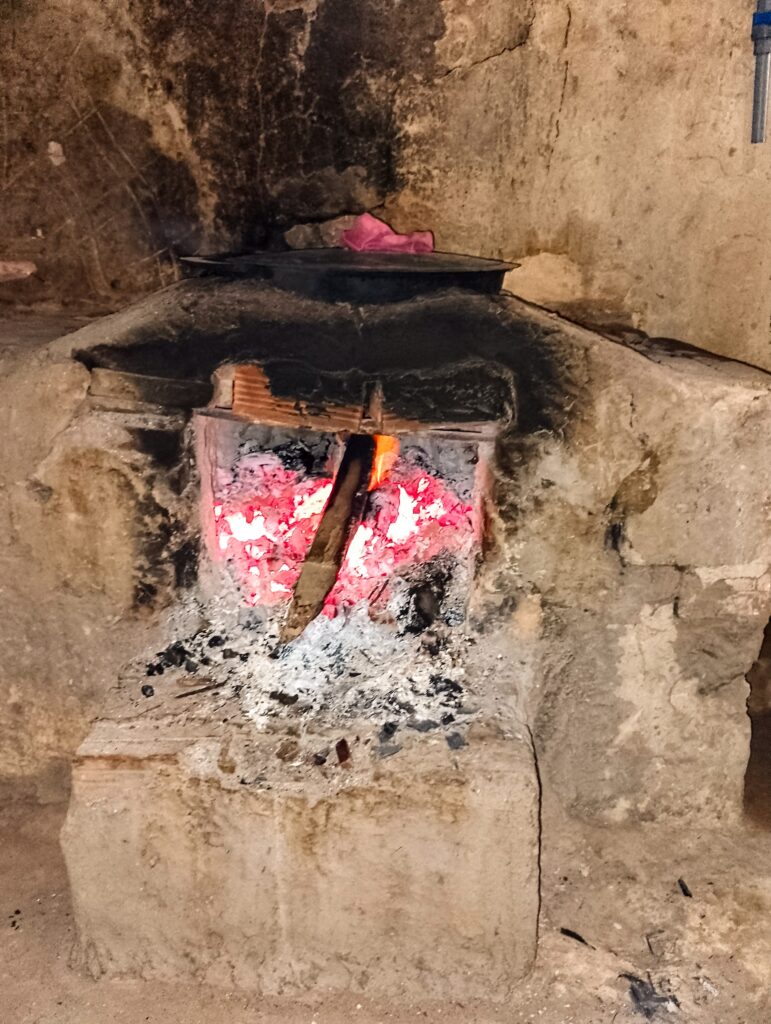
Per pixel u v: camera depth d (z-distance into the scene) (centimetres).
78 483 201
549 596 204
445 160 219
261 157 218
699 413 187
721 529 197
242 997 184
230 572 222
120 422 197
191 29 208
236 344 191
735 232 225
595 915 201
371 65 210
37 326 223
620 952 193
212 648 205
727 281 230
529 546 200
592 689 211
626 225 226
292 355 190
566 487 195
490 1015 181
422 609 212
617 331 234
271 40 208
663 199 223
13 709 223
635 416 188
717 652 209
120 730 180
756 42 208
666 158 219
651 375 186
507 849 173
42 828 225
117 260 230
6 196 225
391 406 192
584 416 189
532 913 178
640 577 202
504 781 170
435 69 211
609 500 195
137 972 187
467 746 178
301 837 173
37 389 195
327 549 212
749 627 207
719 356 219
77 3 207
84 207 225
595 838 218
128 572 208
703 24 208
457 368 189
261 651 204
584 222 225
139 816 174
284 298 188
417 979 185
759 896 204
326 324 187
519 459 194
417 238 209
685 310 234
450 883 176
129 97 215
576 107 215
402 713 187
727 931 197
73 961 191
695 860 213
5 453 200
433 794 170
